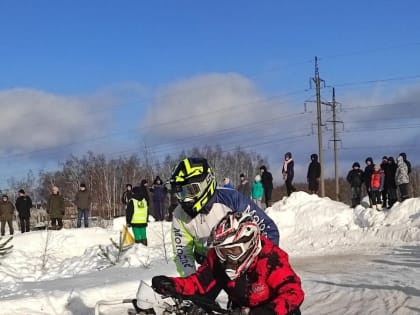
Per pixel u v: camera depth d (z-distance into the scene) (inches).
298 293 151.1
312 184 870.4
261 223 190.5
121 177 2111.2
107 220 1147.3
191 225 200.5
